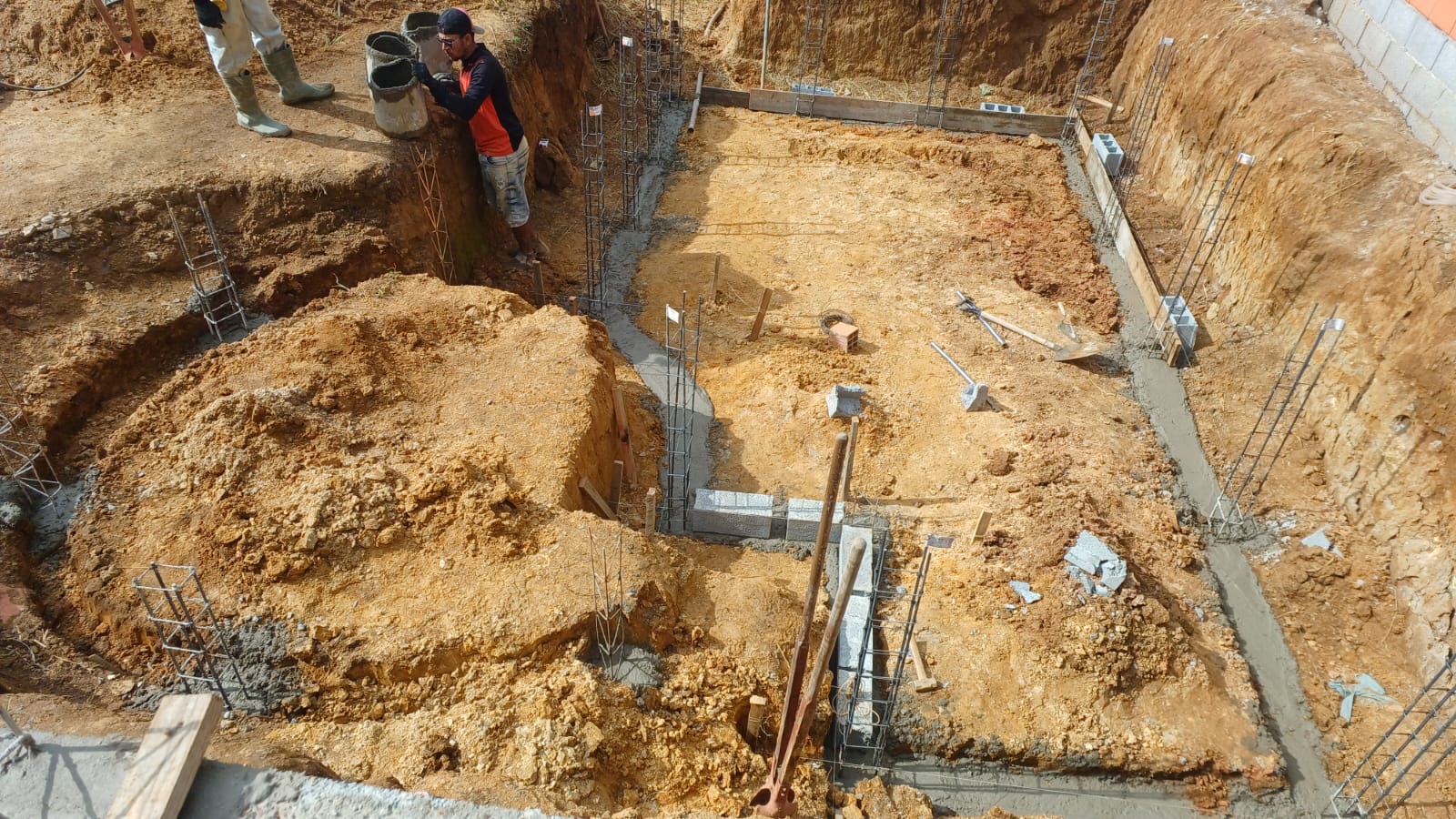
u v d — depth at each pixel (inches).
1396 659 319.0
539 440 303.9
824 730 278.5
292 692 231.3
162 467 277.1
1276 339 424.8
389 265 386.3
